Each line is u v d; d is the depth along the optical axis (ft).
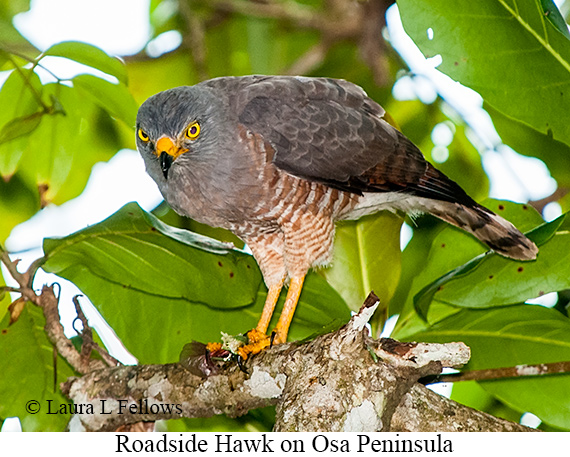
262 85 32.50
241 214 32.17
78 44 29.81
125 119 32.71
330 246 32.04
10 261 28.40
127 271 29.12
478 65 27.25
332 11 45.96
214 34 47.85
